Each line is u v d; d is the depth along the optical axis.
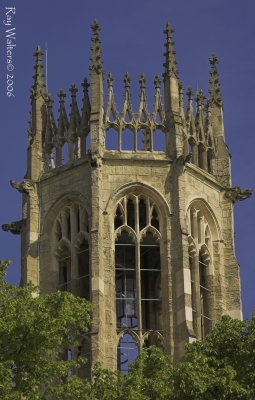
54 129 139.25
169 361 109.44
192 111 139.88
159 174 134.62
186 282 130.25
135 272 132.38
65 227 134.50
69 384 105.44
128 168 134.50
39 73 142.25
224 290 135.00
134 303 132.38
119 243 133.00
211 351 109.50
